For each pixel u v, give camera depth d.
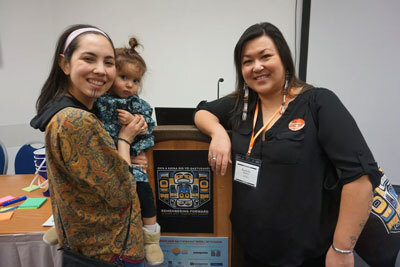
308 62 2.85
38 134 3.28
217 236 1.19
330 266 0.89
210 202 1.15
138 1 3.08
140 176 1.05
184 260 1.23
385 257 1.22
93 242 0.88
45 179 1.81
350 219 0.84
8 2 2.94
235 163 1.03
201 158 1.11
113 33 3.18
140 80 1.20
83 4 3.11
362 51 2.69
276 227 0.94
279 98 0.98
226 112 1.14
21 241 1.21
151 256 1.04
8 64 3.06
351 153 0.81
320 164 0.90
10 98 3.14
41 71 3.17
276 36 0.92
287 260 0.95
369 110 2.78
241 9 2.98
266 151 0.93
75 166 0.75
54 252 1.20
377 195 1.20
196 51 3.15
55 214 0.90
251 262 1.10
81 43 0.82
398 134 2.74
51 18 3.11
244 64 0.97
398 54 2.60
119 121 1.03
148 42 3.18
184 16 3.07
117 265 0.88
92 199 0.84
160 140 1.11
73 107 0.79
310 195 0.90
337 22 2.70
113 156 0.81
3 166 2.37
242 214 1.00
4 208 1.45
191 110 1.62
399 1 2.51
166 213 1.18
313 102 0.90
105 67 0.86
